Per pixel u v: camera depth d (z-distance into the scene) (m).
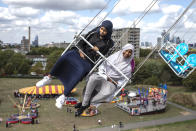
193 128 19.58
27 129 25.38
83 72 3.96
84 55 4.10
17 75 69.88
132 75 4.35
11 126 26.56
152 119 27.94
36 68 73.56
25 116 29.73
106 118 30.19
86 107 4.10
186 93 26.78
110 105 38.00
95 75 4.01
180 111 24.75
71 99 39.53
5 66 70.25
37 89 44.62
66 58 4.07
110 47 4.17
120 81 4.10
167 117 26.11
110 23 3.95
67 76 4.11
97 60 4.09
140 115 31.17
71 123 27.95
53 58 73.88
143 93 39.00
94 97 4.04
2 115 30.36
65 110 34.25
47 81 4.18
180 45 6.69
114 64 4.12
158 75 44.78
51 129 25.72
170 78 39.94
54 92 44.16
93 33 4.12
